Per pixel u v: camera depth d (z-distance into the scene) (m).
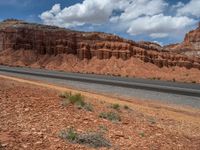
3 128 7.75
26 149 6.58
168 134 11.09
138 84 51.38
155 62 160.00
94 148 7.64
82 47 160.00
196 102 30.36
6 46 160.75
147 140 9.42
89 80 52.28
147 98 30.66
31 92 14.87
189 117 19.41
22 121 8.82
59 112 10.81
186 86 58.75
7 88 15.01
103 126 10.00
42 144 7.10
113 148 7.89
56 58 156.00
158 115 17.58
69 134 8.09
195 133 12.97
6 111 9.67
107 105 16.62
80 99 13.53
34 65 146.75
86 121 10.26
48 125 8.87
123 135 9.36
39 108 10.91
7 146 6.48
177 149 9.05
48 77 52.19
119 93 33.34
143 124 12.12
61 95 14.90
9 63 144.50
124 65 147.75
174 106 26.03
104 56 154.88
